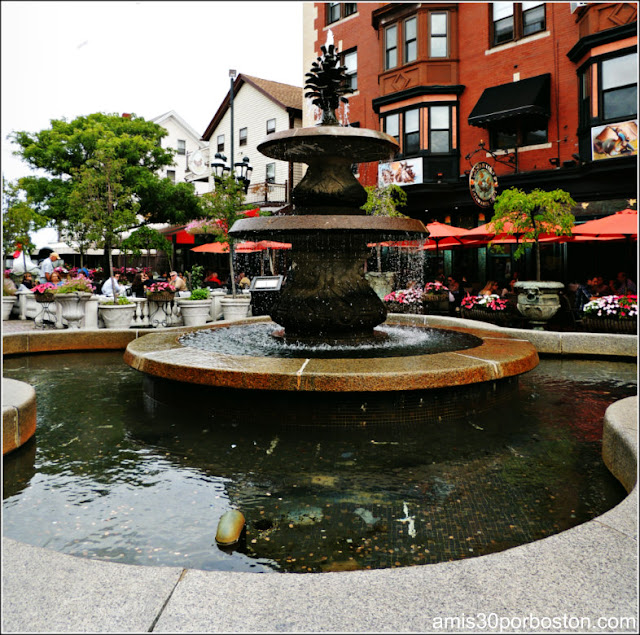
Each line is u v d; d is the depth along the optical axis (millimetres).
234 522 3100
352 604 1908
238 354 6207
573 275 18531
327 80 7348
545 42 19141
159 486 3896
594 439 4875
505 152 20250
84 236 18703
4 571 2133
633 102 16406
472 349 6289
